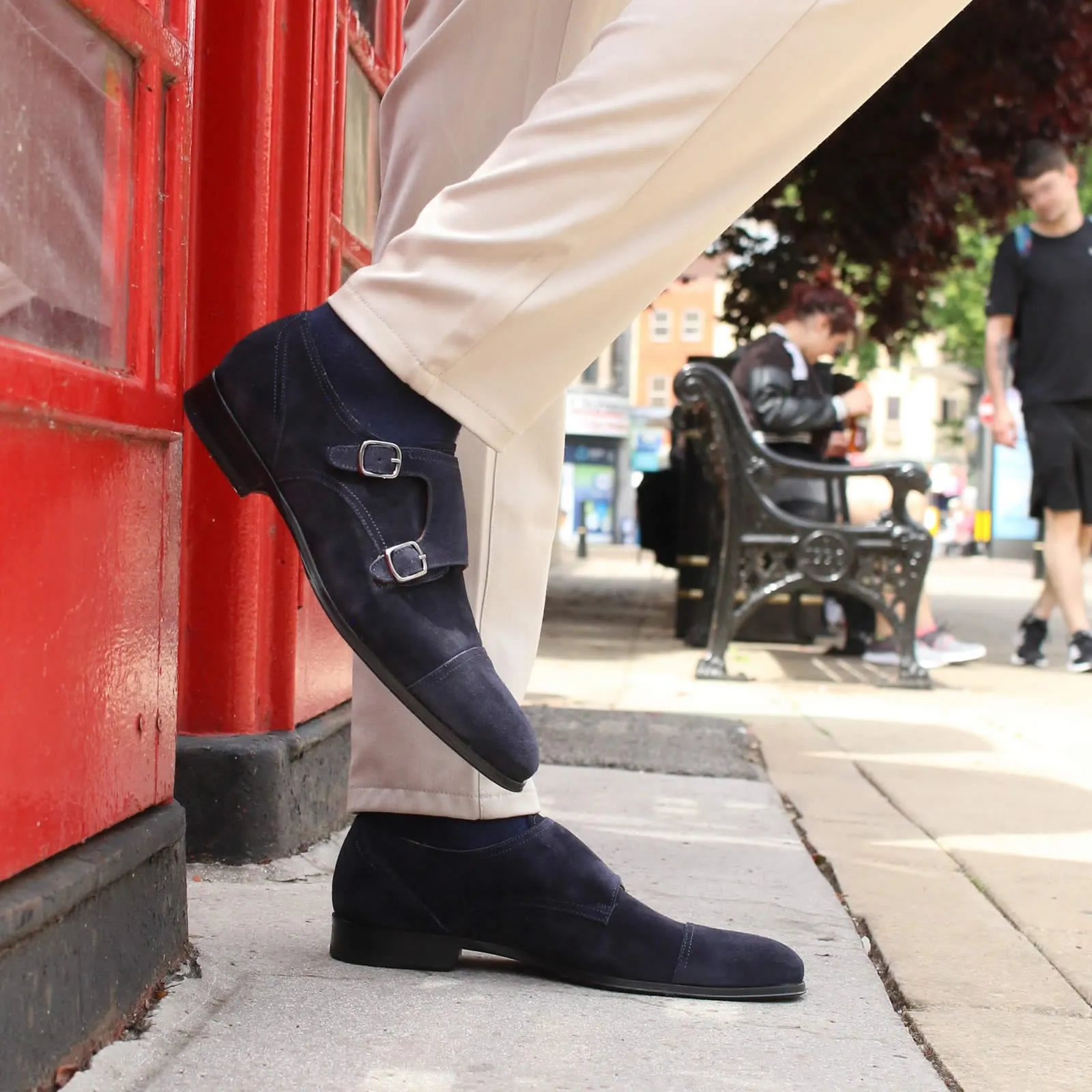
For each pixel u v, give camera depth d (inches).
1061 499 202.5
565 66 52.9
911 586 175.8
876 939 63.8
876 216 307.0
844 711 151.1
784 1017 50.2
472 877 52.9
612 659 200.8
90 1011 41.8
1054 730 139.6
